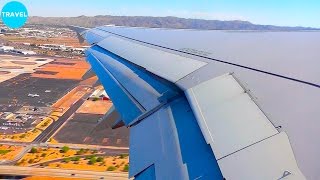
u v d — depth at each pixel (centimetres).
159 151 759
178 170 640
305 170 501
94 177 5159
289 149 553
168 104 991
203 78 997
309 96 746
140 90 1230
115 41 2319
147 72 1359
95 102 9994
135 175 725
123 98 1239
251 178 510
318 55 1113
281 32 1852
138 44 1962
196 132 753
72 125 7862
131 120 1046
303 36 1612
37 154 6100
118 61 1736
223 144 618
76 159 5847
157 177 662
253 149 576
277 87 820
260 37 1656
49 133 7275
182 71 1123
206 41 1697
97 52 2177
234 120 688
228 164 557
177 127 815
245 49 1343
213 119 718
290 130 614
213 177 573
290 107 702
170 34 2234
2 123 7775
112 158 5975
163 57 1449
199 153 665
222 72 1014
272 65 1023
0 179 4988
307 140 574
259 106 730
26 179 4991
